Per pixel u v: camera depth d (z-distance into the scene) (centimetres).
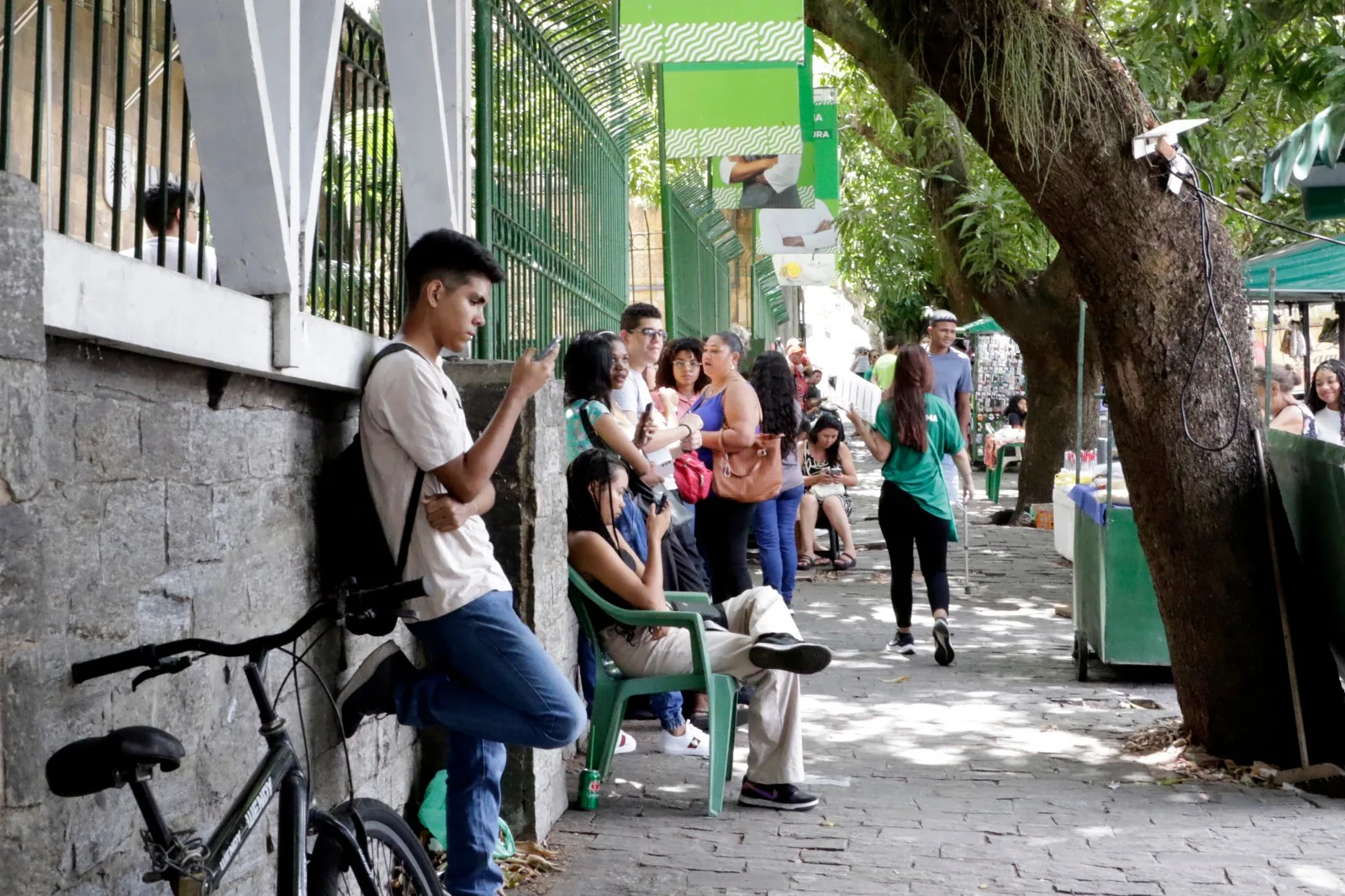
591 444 621
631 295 1209
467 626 377
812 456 1288
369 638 450
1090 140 570
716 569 768
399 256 515
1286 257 986
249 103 340
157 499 305
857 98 1595
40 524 225
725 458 752
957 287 1678
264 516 368
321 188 436
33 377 221
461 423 380
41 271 223
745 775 568
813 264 2191
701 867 473
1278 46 935
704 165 1437
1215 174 1166
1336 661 598
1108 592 744
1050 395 1612
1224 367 589
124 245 368
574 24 732
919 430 828
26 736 222
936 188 1616
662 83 1014
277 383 378
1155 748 626
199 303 304
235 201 347
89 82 358
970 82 571
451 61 520
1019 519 1628
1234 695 593
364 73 473
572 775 584
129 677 288
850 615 1018
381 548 382
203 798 327
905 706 723
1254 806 541
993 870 469
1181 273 584
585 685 643
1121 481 823
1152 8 961
